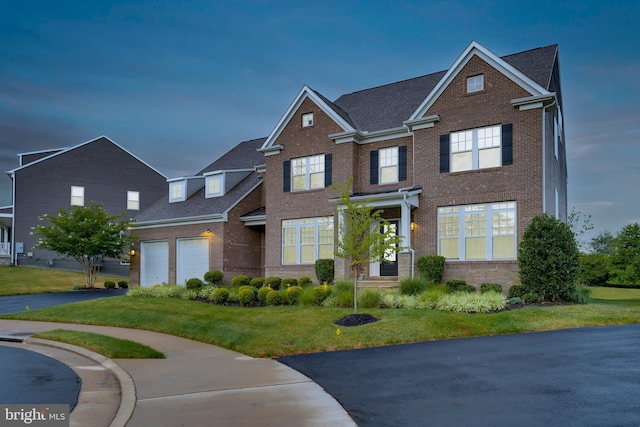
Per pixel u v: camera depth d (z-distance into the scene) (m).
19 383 8.26
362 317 12.93
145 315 15.48
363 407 6.40
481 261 18.02
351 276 20.39
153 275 28.12
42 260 36.25
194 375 8.52
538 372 7.77
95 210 30.91
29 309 18.81
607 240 38.75
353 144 21.80
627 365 8.00
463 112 18.91
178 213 27.33
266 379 8.12
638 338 10.21
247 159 30.05
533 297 15.37
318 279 21.30
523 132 17.58
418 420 5.81
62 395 7.47
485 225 18.20
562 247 15.50
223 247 24.69
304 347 10.72
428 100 19.66
